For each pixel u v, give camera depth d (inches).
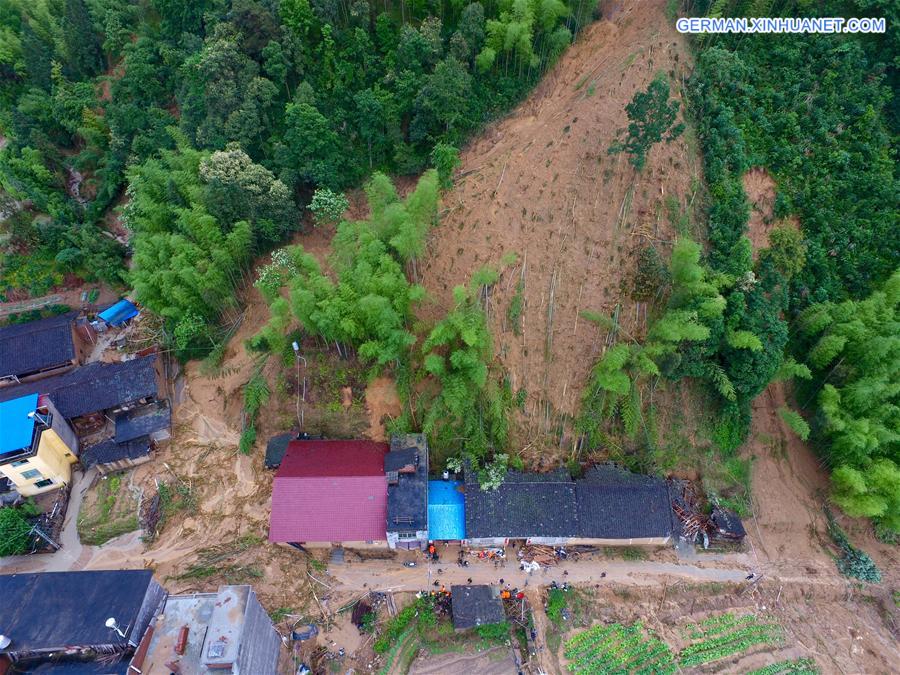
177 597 1046.4
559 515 1331.2
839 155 1611.7
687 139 1578.5
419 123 1611.7
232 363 1585.9
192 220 1504.7
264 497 1414.9
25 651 935.7
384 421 1477.6
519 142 1609.3
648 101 1332.4
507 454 1453.0
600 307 1494.8
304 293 1289.4
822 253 1588.3
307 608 1272.1
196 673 938.1
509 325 1491.1
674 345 1363.2
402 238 1320.1
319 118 1514.5
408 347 1449.3
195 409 1578.5
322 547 1360.7
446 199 1568.7
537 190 1542.8
